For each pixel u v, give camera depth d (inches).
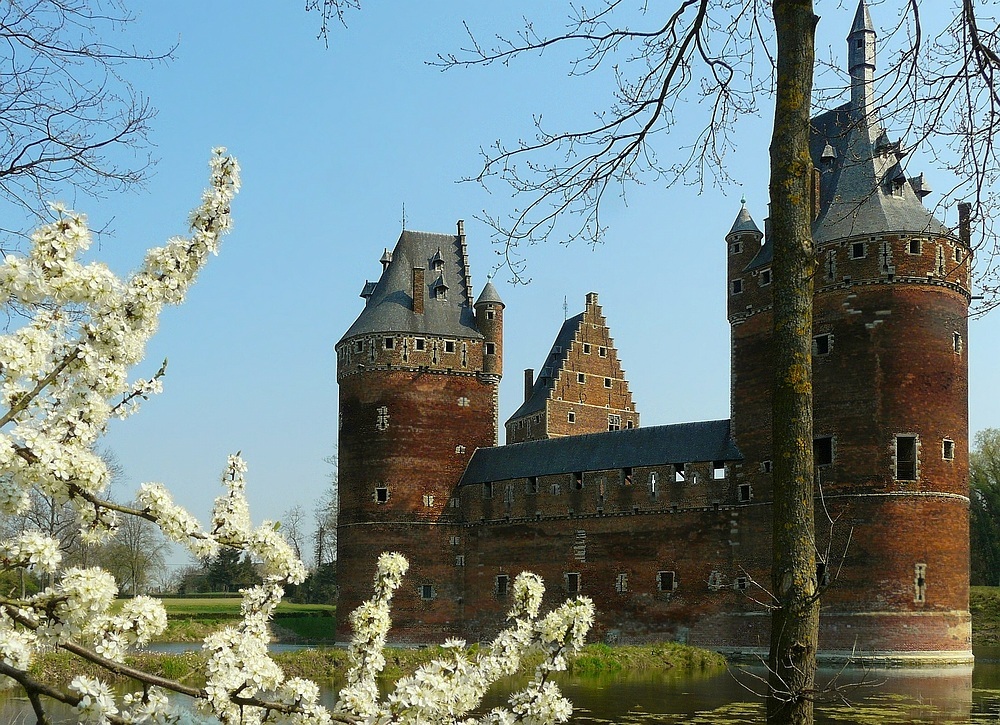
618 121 508.1
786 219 427.5
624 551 2340.1
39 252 280.1
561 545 2456.9
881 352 1951.3
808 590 403.5
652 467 2319.1
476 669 333.4
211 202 322.0
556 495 2484.0
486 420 2755.9
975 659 2086.6
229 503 316.8
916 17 448.5
